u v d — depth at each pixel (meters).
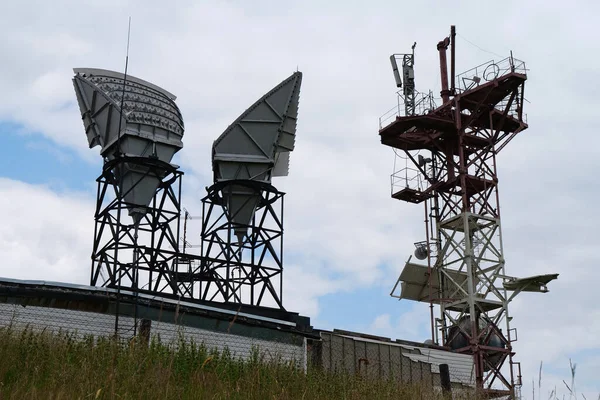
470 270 53.94
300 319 39.34
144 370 19.36
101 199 46.28
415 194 58.03
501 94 55.69
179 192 47.28
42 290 30.44
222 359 23.30
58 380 17.02
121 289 33.28
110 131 47.41
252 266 49.38
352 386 23.58
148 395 17.02
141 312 31.95
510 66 55.19
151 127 47.31
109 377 16.48
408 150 58.66
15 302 29.89
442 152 58.03
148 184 46.44
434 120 55.91
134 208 45.97
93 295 31.31
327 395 22.11
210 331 33.12
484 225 55.78
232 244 49.97
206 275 49.97
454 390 29.11
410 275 56.28
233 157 50.50
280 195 50.91
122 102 45.31
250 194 50.31
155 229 46.31
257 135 50.81
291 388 21.56
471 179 55.94
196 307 33.12
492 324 52.47
